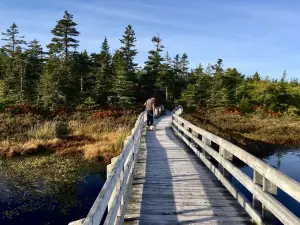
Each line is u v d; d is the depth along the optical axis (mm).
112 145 17906
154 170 7480
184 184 6234
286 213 2926
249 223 4270
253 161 3943
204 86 52312
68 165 14875
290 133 24375
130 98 35969
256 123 29469
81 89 38281
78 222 4551
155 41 54719
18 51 43781
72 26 43938
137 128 8305
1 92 34812
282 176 2936
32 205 9734
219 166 6570
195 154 9688
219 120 30234
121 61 46125
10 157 16266
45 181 12320
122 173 4098
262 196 3664
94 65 47812
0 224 8297
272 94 47031
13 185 11703
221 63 56625
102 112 28734
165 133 15297
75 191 11156
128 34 53156
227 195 5523
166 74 51250
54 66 38750
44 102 32125
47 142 18797
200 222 4309
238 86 52281
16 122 22828
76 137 20359
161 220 4379
